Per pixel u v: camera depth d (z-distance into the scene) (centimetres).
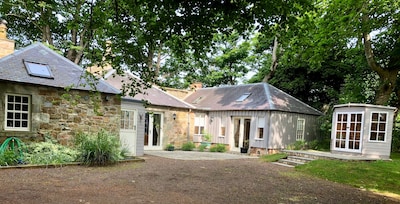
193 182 699
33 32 1994
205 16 412
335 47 1510
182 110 1733
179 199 532
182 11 408
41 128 924
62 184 606
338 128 1305
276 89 1767
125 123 1191
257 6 415
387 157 1172
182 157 1230
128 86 504
